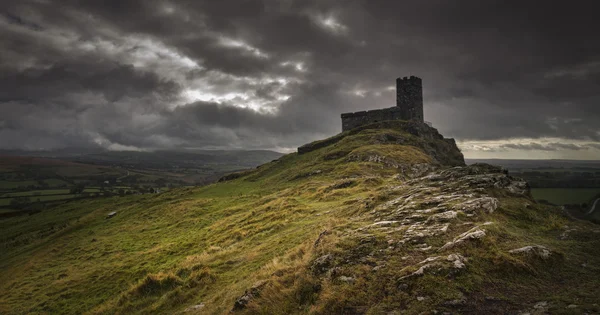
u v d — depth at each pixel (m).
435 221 16.34
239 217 42.56
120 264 32.72
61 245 52.41
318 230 22.02
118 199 108.81
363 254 14.20
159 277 22.00
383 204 23.05
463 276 11.23
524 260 11.87
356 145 93.00
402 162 70.06
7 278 41.28
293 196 48.06
